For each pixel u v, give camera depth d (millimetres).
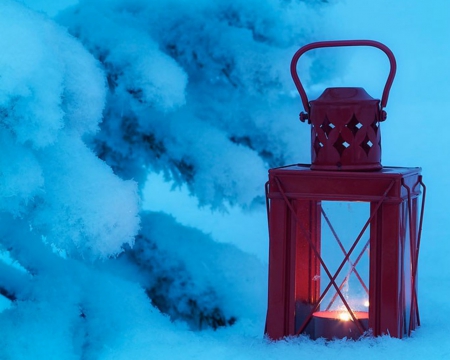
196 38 1294
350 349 971
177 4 1316
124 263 1260
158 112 1270
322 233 1092
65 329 1035
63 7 1611
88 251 1007
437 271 1581
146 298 1200
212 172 1260
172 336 1082
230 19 1338
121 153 1285
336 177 1006
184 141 1271
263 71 1302
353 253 1094
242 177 1258
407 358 933
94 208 926
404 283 1038
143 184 1370
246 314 1194
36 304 1068
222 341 1067
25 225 1127
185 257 1233
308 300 1084
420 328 1113
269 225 1054
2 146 902
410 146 1831
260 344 1040
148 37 1194
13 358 990
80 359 1028
